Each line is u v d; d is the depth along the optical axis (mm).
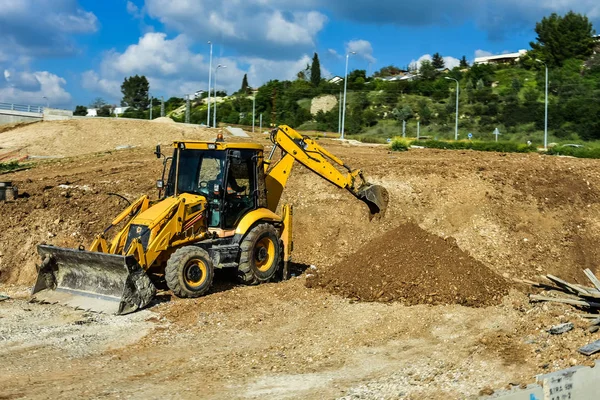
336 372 8602
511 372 8336
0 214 17156
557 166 20859
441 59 102438
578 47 82562
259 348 9617
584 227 17391
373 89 83938
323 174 14398
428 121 68875
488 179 19203
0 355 9109
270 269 13508
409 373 8477
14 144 35500
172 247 12336
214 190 12734
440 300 11938
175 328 10500
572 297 11945
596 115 61000
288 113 73875
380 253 13320
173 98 97375
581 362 8383
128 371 8547
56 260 12336
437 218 17781
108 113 88125
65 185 20625
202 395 7703
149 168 24172
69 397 7570
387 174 20125
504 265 15742
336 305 11945
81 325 10555
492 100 72375
